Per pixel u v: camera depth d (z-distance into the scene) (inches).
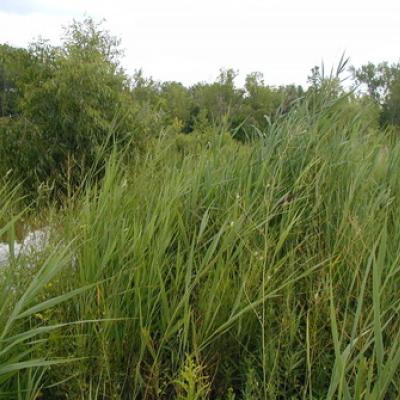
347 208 106.4
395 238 105.2
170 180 123.1
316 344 85.4
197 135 159.6
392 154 139.3
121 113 337.7
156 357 83.0
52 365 81.8
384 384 62.0
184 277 98.3
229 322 85.5
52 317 87.9
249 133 153.6
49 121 345.7
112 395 80.7
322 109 140.0
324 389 83.0
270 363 85.0
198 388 75.9
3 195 132.4
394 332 85.0
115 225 103.9
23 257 99.8
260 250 99.6
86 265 93.4
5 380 74.4
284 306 92.7
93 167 136.6
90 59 389.1
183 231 104.6
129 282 90.3
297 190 117.7
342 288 97.3
